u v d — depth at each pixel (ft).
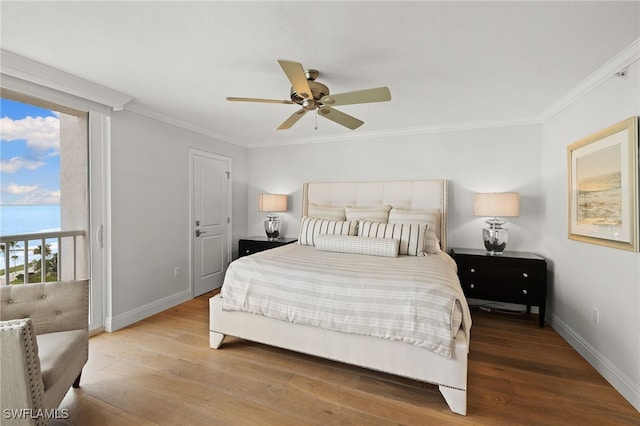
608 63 6.33
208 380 6.36
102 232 8.64
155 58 6.35
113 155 8.78
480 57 6.21
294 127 11.87
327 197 13.37
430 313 5.61
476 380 6.43
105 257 8.71
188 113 10.18
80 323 5.86
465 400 5.35
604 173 6.58
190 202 11.81
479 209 10.05
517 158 10.65
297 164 14.23
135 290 9.54
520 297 9.45
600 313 6.79
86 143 8.33
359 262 7.95
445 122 11.07
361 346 6.24
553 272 9.39
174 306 11.02
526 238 10.56
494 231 10.12
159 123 10.36
